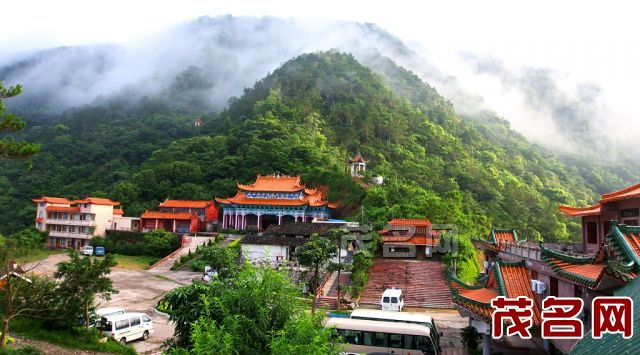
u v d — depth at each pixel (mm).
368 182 117500
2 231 112000
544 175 181875
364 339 30766
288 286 17141
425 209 78250
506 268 28359
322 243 48062
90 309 32094
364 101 176875
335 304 50500
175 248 89688
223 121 177625
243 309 15859
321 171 115500
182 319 16484
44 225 101625
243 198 104062
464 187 133000
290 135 140500
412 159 146875
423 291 55188
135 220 103438
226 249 35656
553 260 23266
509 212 126188
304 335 15164
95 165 162750
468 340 33812
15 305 27188
